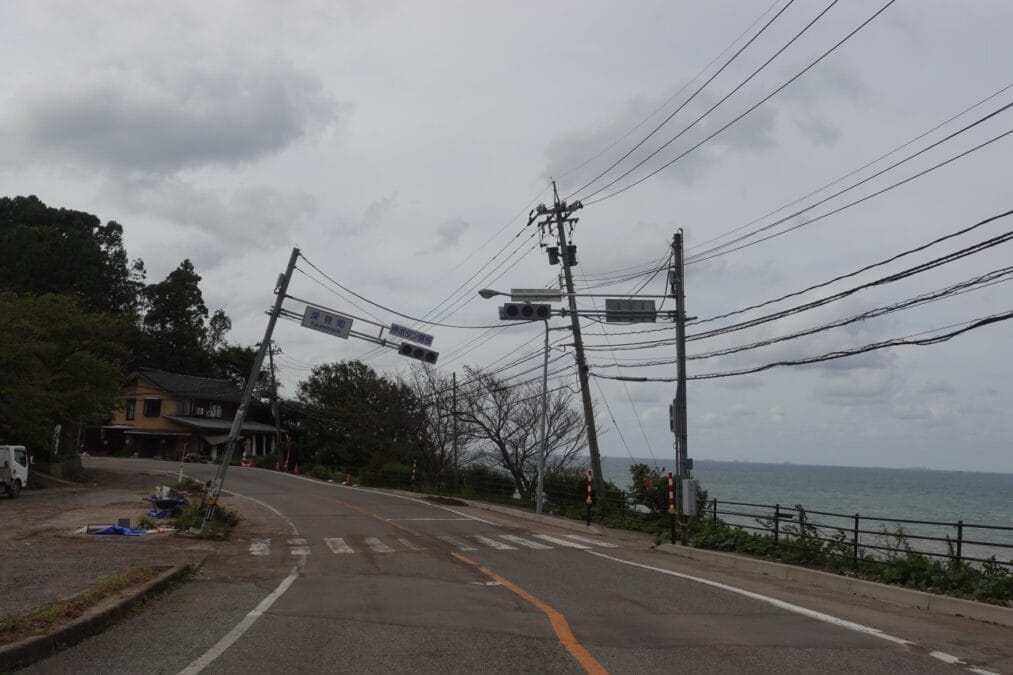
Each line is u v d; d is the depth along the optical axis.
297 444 67.81
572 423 38.09
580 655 7.66
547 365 30.77
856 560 14.72
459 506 36.00
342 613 9.86
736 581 14.11
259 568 14.64
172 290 81.56
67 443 48.22
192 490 36.41
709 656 7.77
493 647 7.98
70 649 7.64
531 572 14.55
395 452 50.22
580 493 32.41
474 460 41.78
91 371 41.97
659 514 26.14
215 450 70.00
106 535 19.03
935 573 12.76
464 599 11.16
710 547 18.94
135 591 10.44
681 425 20.66
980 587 11.73
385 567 14.95
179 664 7.12
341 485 48.38
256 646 7.90
